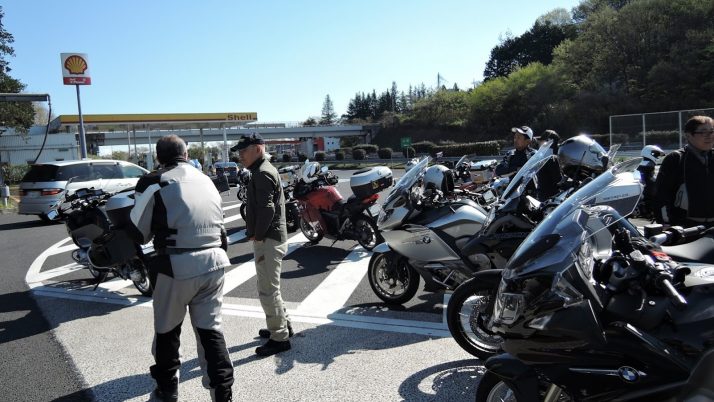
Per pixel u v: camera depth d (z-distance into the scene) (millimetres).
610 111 56094
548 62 90688
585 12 77750
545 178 5395
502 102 72188
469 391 3684
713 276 2545
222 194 20625
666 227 3287
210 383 3428
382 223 5316
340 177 29750
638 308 2488
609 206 2781
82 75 25250
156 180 3461
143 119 55562
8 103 38094
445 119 83875
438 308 5543
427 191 5215
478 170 12656
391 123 91062
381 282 5746
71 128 56125
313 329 5094
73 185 13984
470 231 4867
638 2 58000
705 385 2020
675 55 52188
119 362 4543
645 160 6734
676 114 21375
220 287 3613
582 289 2570
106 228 6418
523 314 2678
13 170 38156
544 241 2689
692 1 55031
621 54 58219
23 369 4465
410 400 3605
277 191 4438
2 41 38156
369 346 4594
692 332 2344
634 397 2373
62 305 6336
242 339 4922
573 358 2506
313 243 9477
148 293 6426
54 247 10469
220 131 76750
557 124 60844
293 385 3924
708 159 4285
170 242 3410
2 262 9219
